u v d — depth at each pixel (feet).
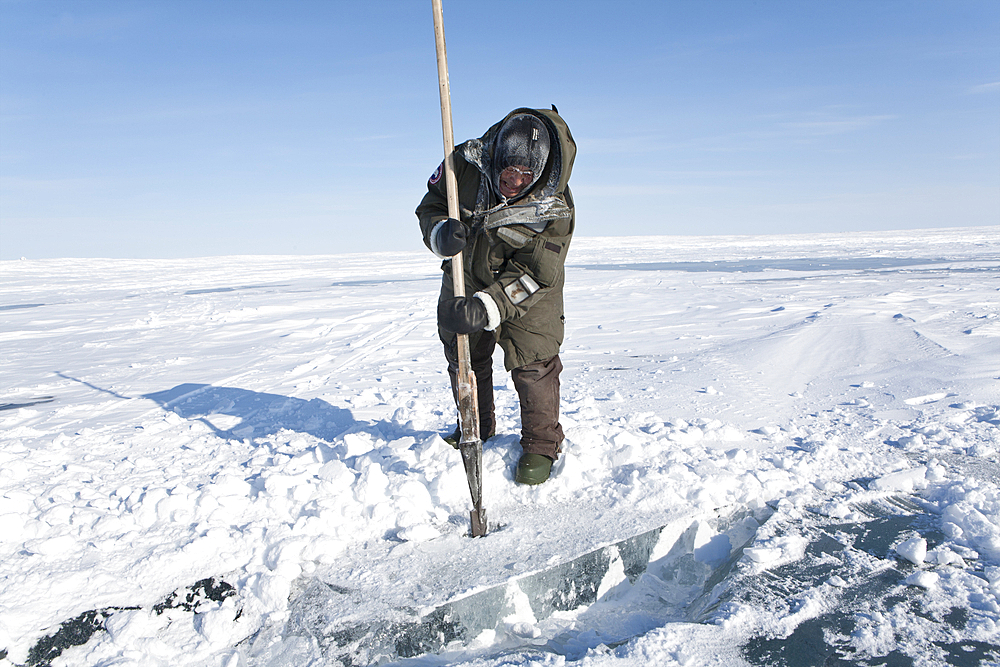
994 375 14.64
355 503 7.63
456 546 6.97
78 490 8.83
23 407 15.80
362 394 15.26
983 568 6.47
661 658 5.23
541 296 7.52
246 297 50.60
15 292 64.03
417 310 38.11
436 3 6.39
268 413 14.20
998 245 125.39
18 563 6.51
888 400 13.25
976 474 8.93
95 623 5.90
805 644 5.37
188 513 7.58
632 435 9.73
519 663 5.25
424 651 5.87
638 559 7.06
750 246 170.30
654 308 34.12
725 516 7.75
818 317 25.31
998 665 5.08
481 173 7.59
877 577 6.37
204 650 5.75
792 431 11.10
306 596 6.27
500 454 8.82
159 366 21.52
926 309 27.32
